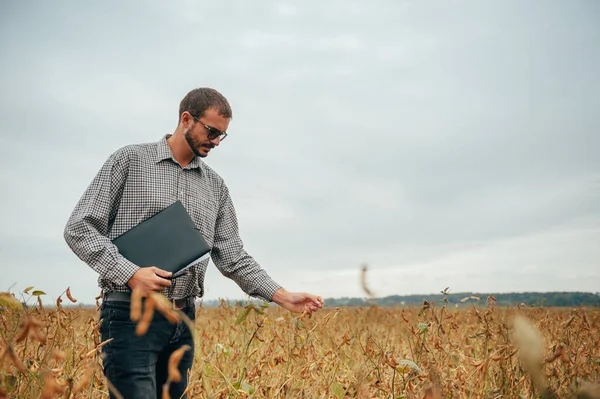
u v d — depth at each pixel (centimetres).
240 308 476
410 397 284
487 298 349
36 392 255
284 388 334
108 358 289
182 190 324
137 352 286
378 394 312
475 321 495
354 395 323
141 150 319
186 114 314
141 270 278
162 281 276
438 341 334
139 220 310
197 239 303
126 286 288
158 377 322
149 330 289
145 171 314
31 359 273
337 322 502
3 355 151
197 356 326
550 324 445
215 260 362
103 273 280
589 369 336
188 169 331
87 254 283
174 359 148
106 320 292
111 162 309
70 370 290
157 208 312
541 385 142
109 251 282
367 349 356
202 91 316
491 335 339
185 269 303
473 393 305
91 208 295
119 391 286
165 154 322
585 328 404
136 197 311
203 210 334
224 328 495
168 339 300
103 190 301
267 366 363
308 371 335
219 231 361
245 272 356
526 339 141
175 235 299
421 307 346
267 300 353
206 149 319
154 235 297
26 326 154
